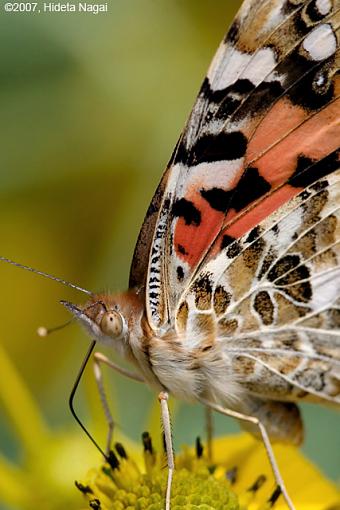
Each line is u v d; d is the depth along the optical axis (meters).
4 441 0.26
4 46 0.26
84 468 0.25
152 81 0.27
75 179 0.27
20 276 0.28
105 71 0.27
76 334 0.27
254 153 0.23
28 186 0.27
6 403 0.26
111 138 0.27
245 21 0.23
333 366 0.24
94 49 0.26
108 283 0.27
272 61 0.23
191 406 0.26
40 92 0.26
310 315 0.24
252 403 0.24
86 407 0.26
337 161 0.23
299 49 0.23
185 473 0.24
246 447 0.24
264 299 0.24
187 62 0.27
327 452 0.26
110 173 0.27
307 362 0.24
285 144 0.23
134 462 0.24
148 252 0.23
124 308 0.24
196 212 0.23
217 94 0.23
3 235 0.28
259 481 0.24
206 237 0.23
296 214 0.23
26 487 0.25
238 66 0.23
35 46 0.26
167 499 0.23
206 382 0.24
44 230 0.28
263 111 0.23
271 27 0.23
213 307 0.23
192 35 0.27
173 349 0.23
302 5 0.23
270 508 0.24
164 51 0.27
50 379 0.27
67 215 0.27
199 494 0.24
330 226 0.23
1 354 0.26
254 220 0.23
